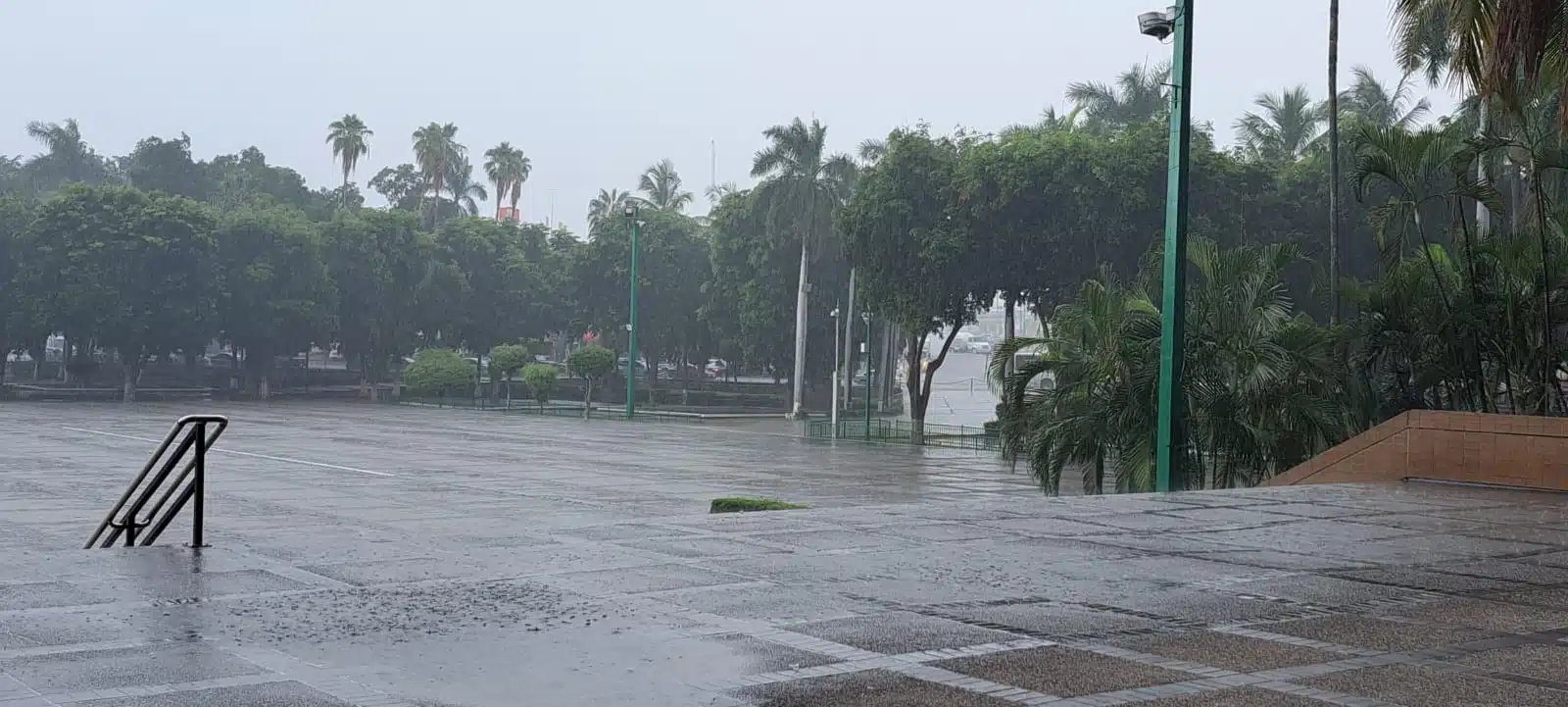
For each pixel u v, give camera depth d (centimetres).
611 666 564
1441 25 2470
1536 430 1523
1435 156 2081
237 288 8369
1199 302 2106
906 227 5072
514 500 3008
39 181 12056
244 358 8981
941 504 1242
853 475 3922
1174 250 1670
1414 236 4078
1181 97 1659
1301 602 752
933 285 5016
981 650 609
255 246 8494
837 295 7638
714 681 543
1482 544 1029
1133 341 2119
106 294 7762
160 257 7994
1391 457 1658
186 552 845
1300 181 4800
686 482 3525
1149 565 883
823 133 6950
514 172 13550
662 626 650
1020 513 1173
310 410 7500
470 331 9544
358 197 12250
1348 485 1574
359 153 12219
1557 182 2236
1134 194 4497
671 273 8844
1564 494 1474
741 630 645
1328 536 1062
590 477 3647
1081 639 636
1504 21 1578
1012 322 5359
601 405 8688
